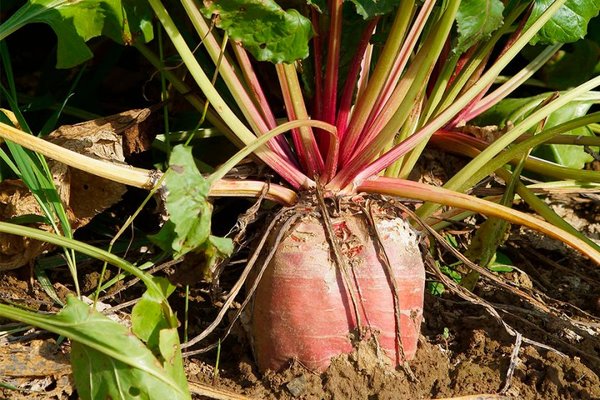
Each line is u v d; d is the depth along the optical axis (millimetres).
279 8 1052
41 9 1135
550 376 1113
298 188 1109
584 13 1199
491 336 1169
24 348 1099
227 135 1188
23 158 1113
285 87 1109
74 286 1195
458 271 1226
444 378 1104
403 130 1171
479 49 1229
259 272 1083
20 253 1154
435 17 1149
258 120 1112
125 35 1158
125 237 1263
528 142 1148
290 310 1077
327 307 1075
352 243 1084
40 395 1062
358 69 1110
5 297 1153
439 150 1267
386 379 1078
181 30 1277
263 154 1101
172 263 1115
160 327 1035
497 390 1105
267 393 1078
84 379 1015
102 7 1146
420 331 1163
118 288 1166
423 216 1155
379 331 1081
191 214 993
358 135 1110
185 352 1111
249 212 1095
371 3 1067
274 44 1063
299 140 1117
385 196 1119
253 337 1109
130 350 1005
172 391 1011
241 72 1175
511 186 1199
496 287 1216
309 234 1082
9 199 1149
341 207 1096
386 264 1084
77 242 1034
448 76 1188
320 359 1079
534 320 1196
